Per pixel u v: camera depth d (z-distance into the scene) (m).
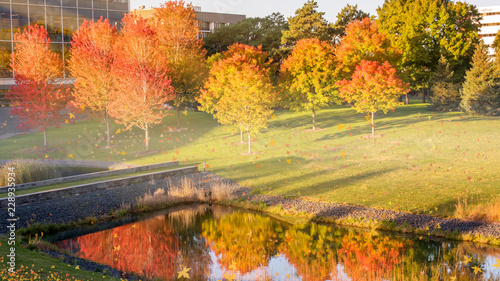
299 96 47.94
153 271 15.07
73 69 42.62
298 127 49.56
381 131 43.94
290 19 70.50
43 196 23.53
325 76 46.50
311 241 18.34
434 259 15.83
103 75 41.00
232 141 44.16
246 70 39.25
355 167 31.31
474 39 57.62
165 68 42.09
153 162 35.69
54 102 40.88
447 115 49.75
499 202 19.91
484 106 47.97
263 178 29.45
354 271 14.86
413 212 20.53
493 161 29.89
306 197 24.36
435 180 25.97
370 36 51.12
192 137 46.38
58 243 18.31
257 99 38.25
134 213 23.31
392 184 25.80
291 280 14.20
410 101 77.50
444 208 20.64
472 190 23.05
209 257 16.73
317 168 31.67
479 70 48.78
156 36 46.19
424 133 41.31
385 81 41.22
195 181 29.22
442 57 54.00
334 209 21.97
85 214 22.14
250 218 22.03
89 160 35.94
